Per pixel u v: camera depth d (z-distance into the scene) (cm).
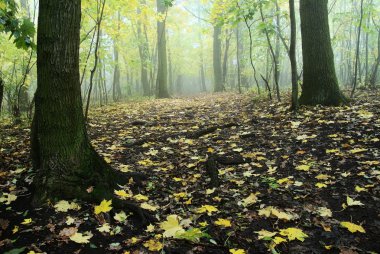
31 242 282
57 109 349
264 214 329
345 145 484
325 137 539
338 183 385
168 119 849
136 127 759
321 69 742
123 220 317
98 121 855
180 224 308
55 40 340
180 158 510
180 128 720
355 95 925
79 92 370
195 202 364
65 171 351
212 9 1036
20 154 530
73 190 346
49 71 344
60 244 280
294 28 705
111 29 1066
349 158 446
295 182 391
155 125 773
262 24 831
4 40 959
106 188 361
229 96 1412
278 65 1305
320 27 736
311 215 325
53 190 343
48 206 333
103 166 389
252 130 641
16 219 318
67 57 347
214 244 283
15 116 904
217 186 400
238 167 462
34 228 300
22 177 409
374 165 416
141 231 306
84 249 278
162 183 414
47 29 339
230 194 380
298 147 514
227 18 847
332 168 427
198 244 281
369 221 307
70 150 356
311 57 748
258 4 809
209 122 766
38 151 396
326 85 742
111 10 920
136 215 331
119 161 502
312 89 754
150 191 393
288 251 274
